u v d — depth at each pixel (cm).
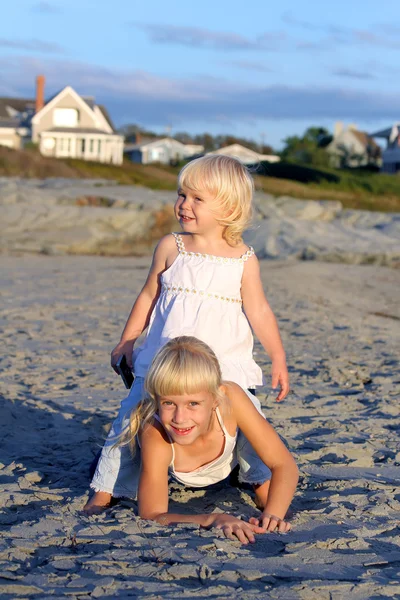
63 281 1625
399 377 772
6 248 2359
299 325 1139
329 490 413
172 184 4703
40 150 5822
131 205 2789
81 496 390
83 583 276
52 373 737
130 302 1302
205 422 347
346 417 600
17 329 991
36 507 378
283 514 359
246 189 389
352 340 1023
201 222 387
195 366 336
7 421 550
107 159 6319
